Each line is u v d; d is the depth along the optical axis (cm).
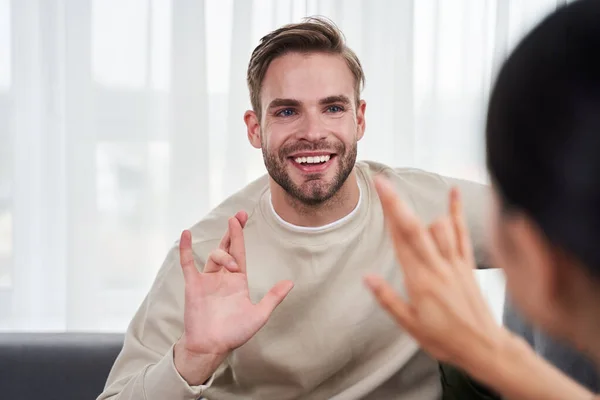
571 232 37
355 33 233
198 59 229
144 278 236
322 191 132
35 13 233
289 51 135
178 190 231
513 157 39
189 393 109
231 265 105
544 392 46
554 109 37
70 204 231
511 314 128
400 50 231
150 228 235
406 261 49
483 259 145
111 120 233
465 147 236
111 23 230
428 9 234
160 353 133
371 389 137
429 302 48
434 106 235
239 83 231
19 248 235
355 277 138
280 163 134
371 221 140
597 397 46
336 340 137
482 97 233
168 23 232
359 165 150
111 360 163
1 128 233
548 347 106
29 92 233
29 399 162
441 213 146
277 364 138
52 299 238
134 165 234
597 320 40
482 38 233
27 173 234
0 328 236
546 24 39
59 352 163
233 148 233
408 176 154
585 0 39
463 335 48
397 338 138
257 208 143
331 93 133
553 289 40
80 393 162
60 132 235
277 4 231
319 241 135
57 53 233
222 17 232
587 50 37
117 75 232
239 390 144
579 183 36
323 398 141
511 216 41
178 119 230
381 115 235
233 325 107
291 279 137
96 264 234
